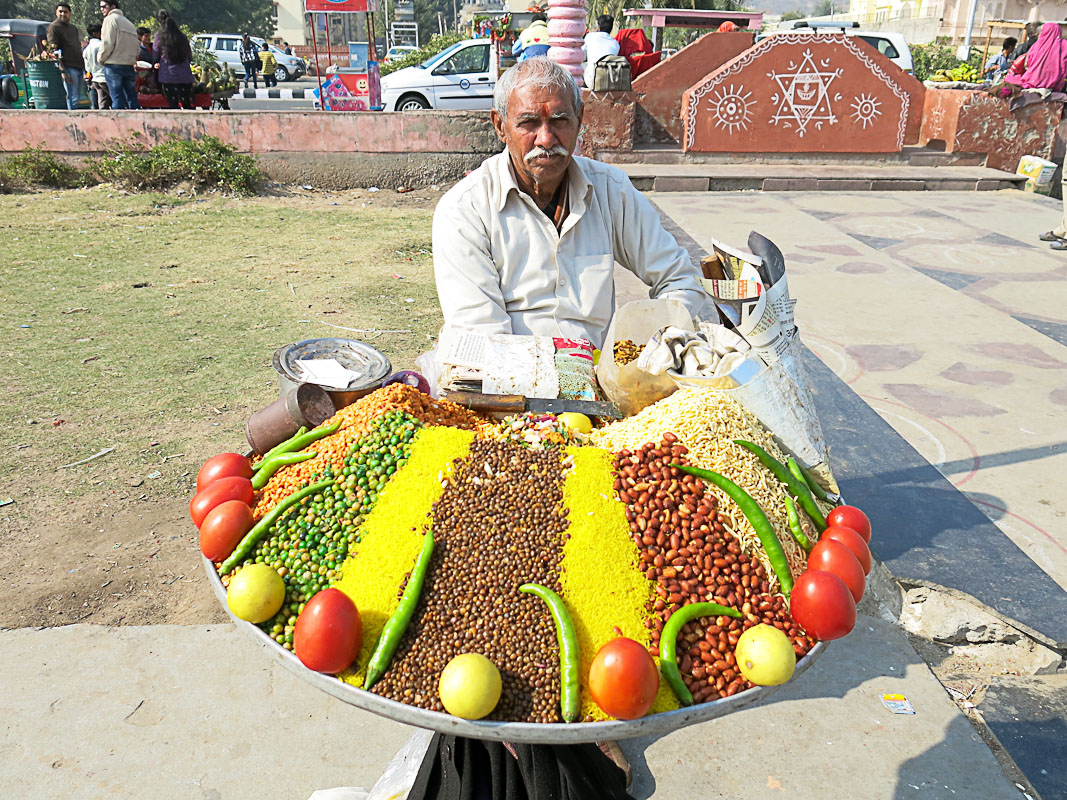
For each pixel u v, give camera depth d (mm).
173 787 2285
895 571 3096
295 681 2676
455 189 2418
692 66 11578
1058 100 11219
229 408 4578
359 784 2309
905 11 37281
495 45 14531
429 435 1640
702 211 9062
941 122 11695
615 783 1915
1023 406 4465
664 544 1519
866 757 2396
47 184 10328
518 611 1430
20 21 16672
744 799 2262
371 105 13117
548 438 1675
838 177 10477
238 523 1556
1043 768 2400
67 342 5508
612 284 2529
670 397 1793
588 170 2479
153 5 46000
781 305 1902
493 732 1319
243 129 10422
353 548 1512
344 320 6035
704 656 1423
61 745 2404
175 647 2797
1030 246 7770
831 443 4027
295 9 47969
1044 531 3342
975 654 2859
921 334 5508
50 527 3492
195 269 7242
